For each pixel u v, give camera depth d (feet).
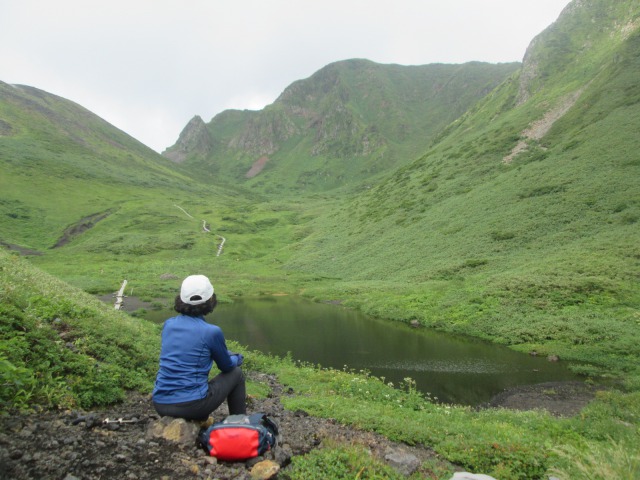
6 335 24.04
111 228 369.71
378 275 187.21
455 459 23.43
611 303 95.61
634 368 69.92
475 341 93.81
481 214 202.80
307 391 44.60
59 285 59.11
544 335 88.63
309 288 187.42
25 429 15.97
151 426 17.66
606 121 228.22
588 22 392.06
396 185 339.16
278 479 15.97
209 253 291.58
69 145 639.35
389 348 87.45
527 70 394.73
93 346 30.71
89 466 14.43
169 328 18.04
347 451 19.75
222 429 16.49
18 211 371.97
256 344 90.89
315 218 399.85
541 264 130.31
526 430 33.04
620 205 155.12
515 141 291.38
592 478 17.33
